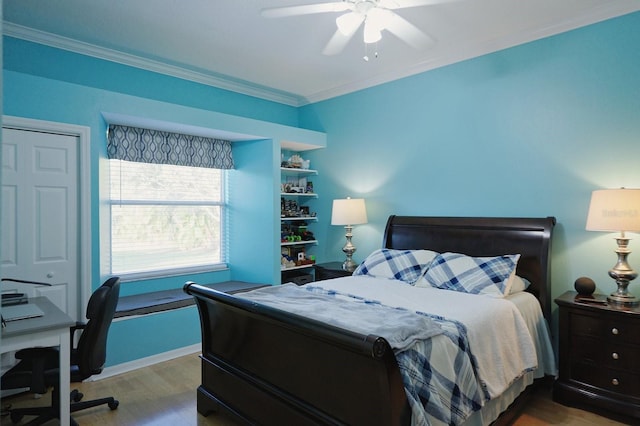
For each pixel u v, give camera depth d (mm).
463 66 3592
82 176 3061
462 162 3609
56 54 3301
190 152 4168
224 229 4723
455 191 3660
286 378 2018
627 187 2768
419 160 3920
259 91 4660
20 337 1988
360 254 4434
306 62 3816
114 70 3613
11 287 2799
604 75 2861
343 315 2072
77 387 2908
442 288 2994
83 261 3064
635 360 2412
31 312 2217
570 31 3006
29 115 2826
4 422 2438
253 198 4453
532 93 3195
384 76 4137
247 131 4082
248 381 2217
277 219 4340
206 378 2568
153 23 3025
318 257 4895
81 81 3432
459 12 2889
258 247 4414
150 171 4098
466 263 3041
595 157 2904
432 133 3816
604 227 2516
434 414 1648
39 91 2869
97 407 2625
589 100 2926
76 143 3049
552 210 3104
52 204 2955
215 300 2309
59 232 2986
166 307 3475
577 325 2643
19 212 2828
